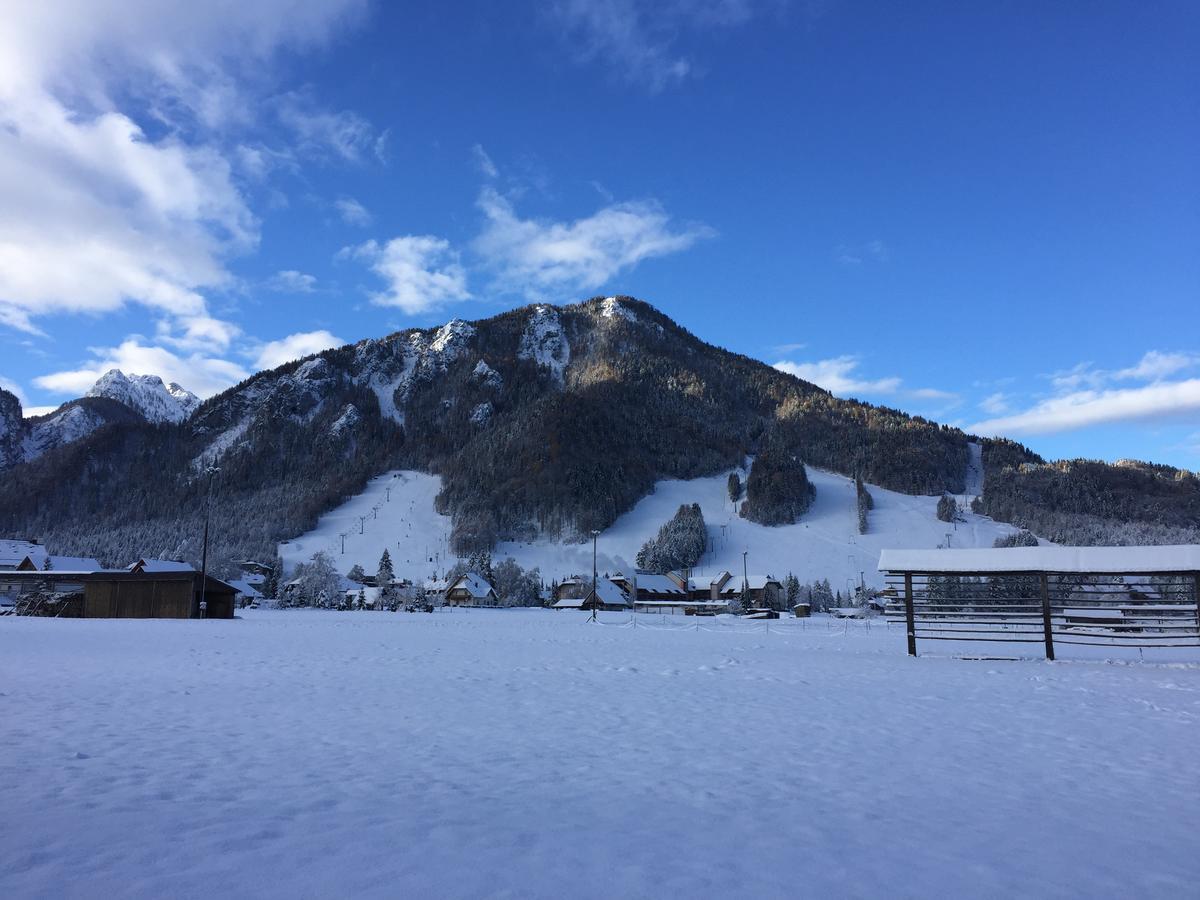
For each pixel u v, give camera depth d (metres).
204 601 57.06
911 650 25.16
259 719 10.73
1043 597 23.64
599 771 7.73
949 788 7.23
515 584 129.38
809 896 4.40
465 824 5.73
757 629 51.88
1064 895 4.50
